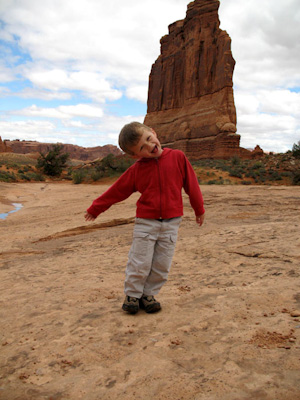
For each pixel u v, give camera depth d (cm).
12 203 2666
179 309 300
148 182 279
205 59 8125
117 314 301
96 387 188
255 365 187
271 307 276
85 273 508
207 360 202
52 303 362
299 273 370
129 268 293
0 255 811
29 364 224
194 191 293
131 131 264
